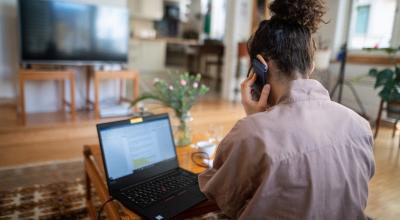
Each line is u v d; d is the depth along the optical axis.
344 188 0.61
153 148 1.25
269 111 0.66
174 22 8.55
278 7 0.76
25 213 1.69
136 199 1.01
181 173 1.24
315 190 0.58
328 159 0.60
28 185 2.00
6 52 3.40
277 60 0.71
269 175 0.56
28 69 3.17
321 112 0.66
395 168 2.39
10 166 2.26
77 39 3.40
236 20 4.64
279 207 0.58
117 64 3.73
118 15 3.60
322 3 0.76
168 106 1.69
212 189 0.67
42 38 3.22
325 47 4.18
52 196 1.88
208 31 8.31
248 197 0.63
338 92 4.24
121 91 3.95
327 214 0.60
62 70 3.26
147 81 6.18
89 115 3.49
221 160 0.67
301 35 0.71
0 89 3.48
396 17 3.80
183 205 0.98
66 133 3.01
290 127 0.61
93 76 3.53
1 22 3.31
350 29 4.36
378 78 3.27
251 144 0.60
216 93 5.37
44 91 3.58
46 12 3.19
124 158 1.13
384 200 1.89
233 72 4.76
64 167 2.29
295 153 0.58
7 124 2.97
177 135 1.68
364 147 0.67
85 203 1.81
